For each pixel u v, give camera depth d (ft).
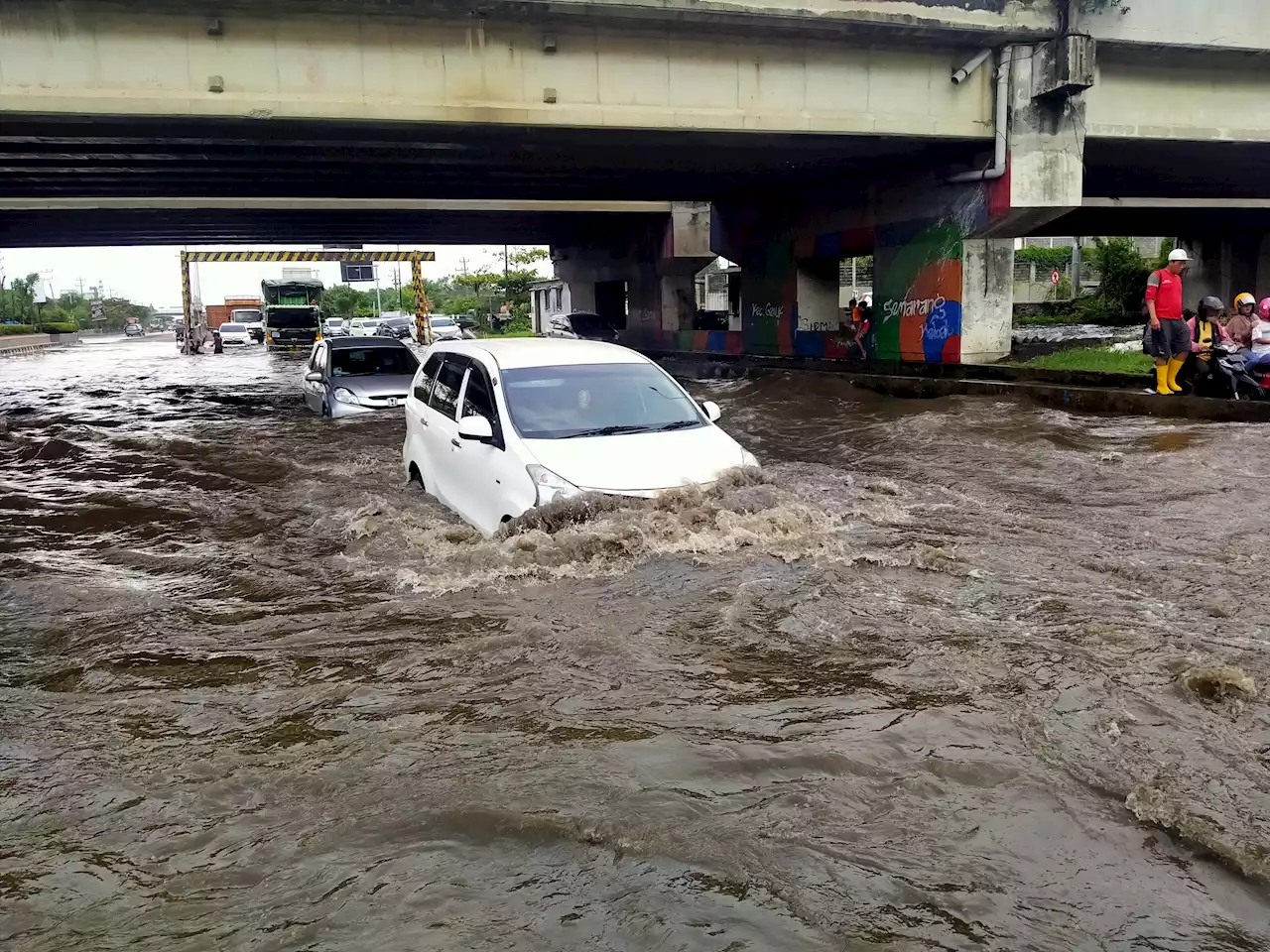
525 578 19.29
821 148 62.49
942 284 67.15
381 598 18.85
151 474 34.19
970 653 15.17
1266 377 41.81
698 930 8.69
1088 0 56.34
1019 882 9.39
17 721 13.75
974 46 58.34
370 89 48.57
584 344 27.40
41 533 25.55
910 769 11.61
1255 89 63.72
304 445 39.55
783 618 16.88
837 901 9.09
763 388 62.59
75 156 60.64
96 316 393.91
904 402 51.06
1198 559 20.11
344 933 8.78
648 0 49.06
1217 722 12.62
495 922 8.87
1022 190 59.98
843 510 24.49
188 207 92.99
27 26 43.32
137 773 12.08
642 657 15.31
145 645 16.74
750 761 11.88
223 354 142.92
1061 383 53.57
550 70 51.49
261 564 21.79
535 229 129.08
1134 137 62.08
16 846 10.44
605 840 10.20
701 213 109.19
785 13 51.47
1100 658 14.82
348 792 11.39
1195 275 112.37
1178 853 9.84
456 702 13.91
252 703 14.14
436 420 27.17
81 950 8.64
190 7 44.75
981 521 23.63
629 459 21.91
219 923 8.99
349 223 115.44
